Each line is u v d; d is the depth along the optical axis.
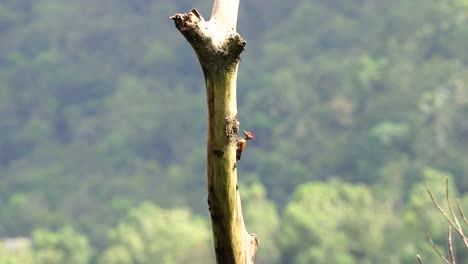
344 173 53.88
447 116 51.16
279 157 56.50
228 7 4.22
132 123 71.56
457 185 47.09
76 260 45.25
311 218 40.00
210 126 4.25
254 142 59.66
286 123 59.69
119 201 60.38
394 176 48.28
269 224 41.41
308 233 39.59
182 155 67.62
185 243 43.53
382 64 60.00
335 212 40.75
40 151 73.75
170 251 43.66
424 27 61.88
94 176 66.81
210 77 4.20
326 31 72.00
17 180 68.50
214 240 4.37
